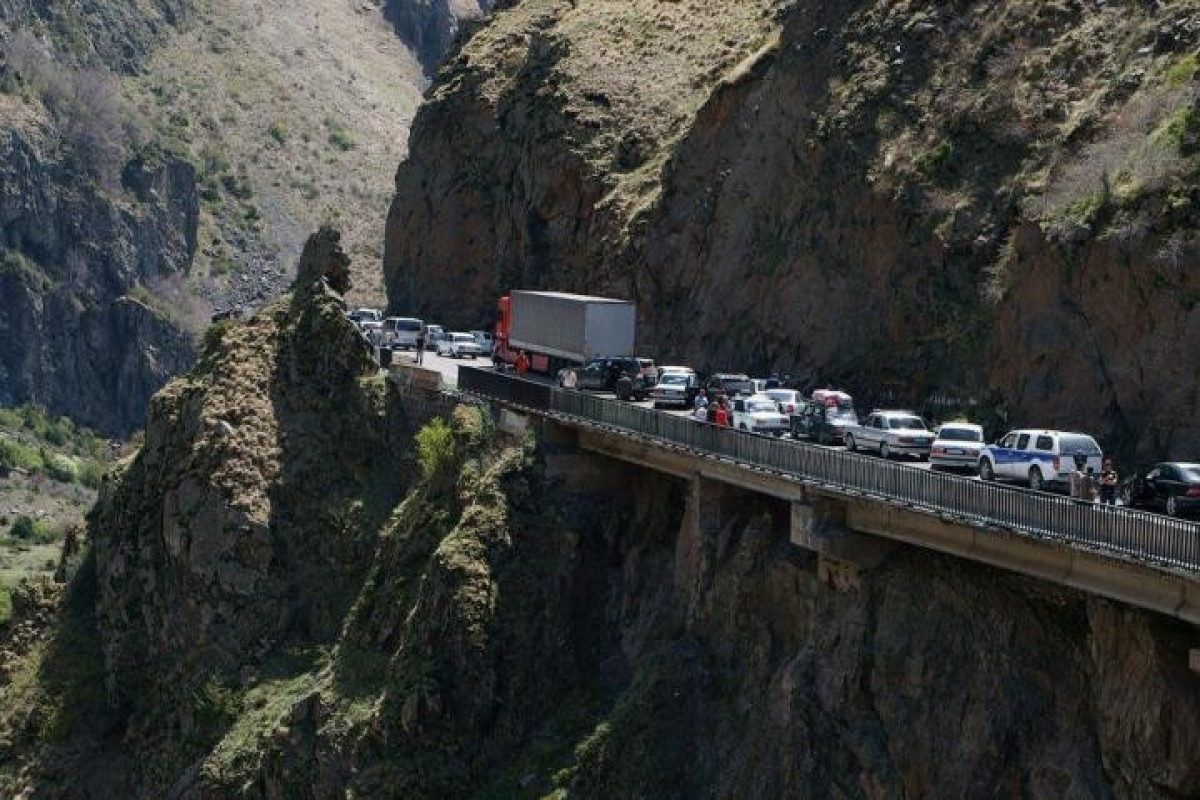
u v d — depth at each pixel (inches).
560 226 7573.8
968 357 5098.4
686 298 6589.6
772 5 7800.2
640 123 7568.9
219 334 6919.3
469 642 4936.0
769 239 6186.0
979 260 5196.9
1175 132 4687.5
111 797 6018.7
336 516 6161.4
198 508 6235.2
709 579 4667.8
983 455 4451.3
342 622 5856.3
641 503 5246.1
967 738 3769.7
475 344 7716.5
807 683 4106.8
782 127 6264.8
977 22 5782.5
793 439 5014.8
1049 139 5226.4
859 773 3949.3
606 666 4977.9
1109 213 4707.2
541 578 5128.0
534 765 4729.3
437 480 5629.9
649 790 4333.2
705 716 4446.4
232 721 5708.7
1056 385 4761.3
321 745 5118.1
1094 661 3582.7
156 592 6338.6
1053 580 3570.4
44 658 6520.7
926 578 3971.5
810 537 4192.9
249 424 6402.6
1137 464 4463.6
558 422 5378.9
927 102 5703.7
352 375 6555.1
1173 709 3380.9
